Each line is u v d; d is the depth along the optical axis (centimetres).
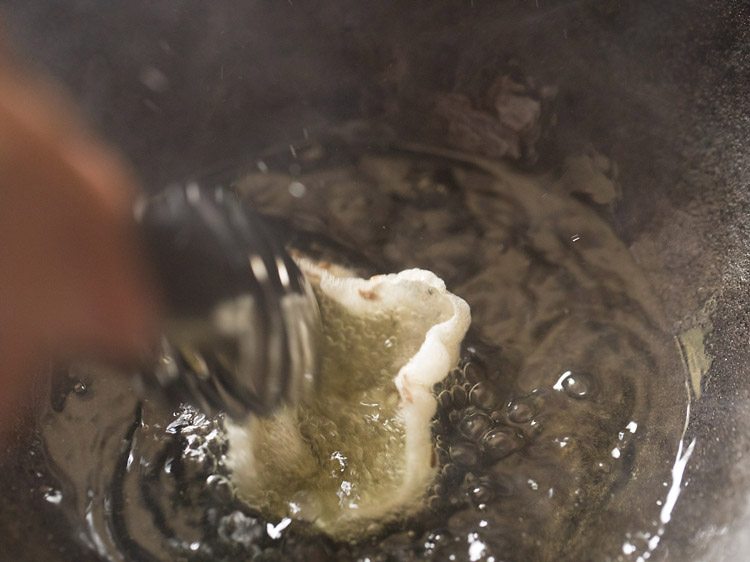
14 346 14
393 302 22
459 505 21
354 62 29
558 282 26
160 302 16
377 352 21
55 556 20
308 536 20
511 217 28
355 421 20
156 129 29
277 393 19
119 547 20
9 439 22
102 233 14
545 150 28
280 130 31
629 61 25
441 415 22
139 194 28
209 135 30
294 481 20
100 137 28
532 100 28
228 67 29
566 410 23
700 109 24
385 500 20
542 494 21
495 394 23
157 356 17
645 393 23
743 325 21
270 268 18
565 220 27
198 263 17
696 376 23
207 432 22
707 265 23
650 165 26
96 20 26
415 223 28
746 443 19
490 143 29
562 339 24
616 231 26
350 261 27
